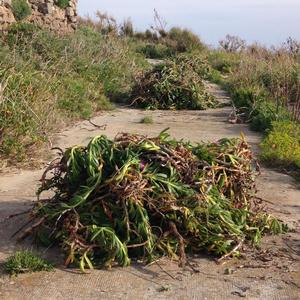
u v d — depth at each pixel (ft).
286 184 24.31
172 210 16.25
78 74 46.98
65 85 40.52
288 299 14.11
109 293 14.20
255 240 17.04
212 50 107.14
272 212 20.53
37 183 23.20
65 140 31.68
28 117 27.99
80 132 34.24
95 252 15.75
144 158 17.25
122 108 45.57
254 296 14.19
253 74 56.44
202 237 16.29
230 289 14.51
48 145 28.73
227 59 91.25
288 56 58.54
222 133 35.55
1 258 15.92
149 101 46.06
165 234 16.07
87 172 16.98
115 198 16.37
